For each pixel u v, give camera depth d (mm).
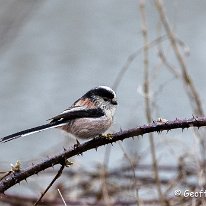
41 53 18156
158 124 6543
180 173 10133
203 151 9656
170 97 15445
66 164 6547
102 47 19062
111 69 17953
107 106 8320
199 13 20391
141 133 6602
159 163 11094
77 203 10266
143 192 10125
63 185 10852
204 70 17125
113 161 12391
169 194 9945
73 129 8094
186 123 6512
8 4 12734
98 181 10984
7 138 7016
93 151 12875
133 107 13875
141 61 18109
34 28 18953
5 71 17312
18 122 15117
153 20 20047
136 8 21219
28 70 17516
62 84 17141
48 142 13852
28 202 10375
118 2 21750
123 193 10242
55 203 10289
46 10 19984
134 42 19234
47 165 6531
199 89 16172
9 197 10297
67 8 20562
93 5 21188
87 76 17547
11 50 17797
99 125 8203
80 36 19453
